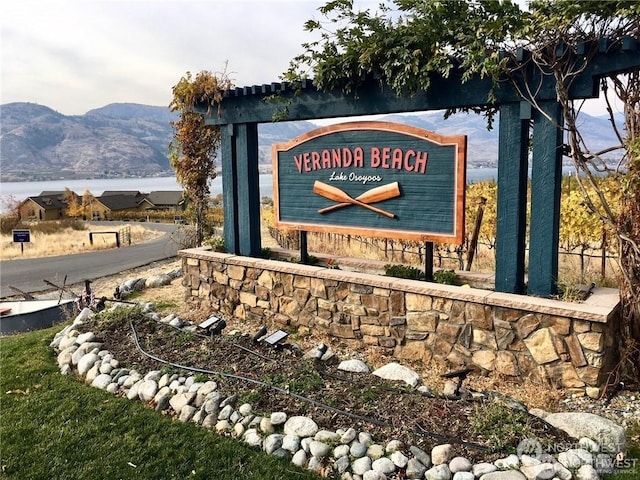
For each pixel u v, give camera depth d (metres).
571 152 3.74
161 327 5.02
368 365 4.36
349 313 4.84
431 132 4.43
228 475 2.78
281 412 3.27
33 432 3.32
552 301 3.77
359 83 4.67
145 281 8.46
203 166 7.88
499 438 2.79
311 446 2.91
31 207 46.91
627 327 3.71
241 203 5.99
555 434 2.87
